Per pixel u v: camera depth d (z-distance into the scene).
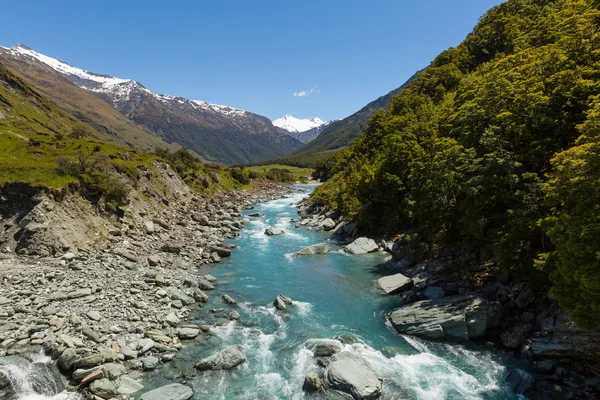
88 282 28.56
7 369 17.14
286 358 22.06
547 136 26.73
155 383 18.77
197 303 29.92
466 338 23.88
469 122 35.56
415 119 72.06
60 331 20.70
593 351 18.55
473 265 31.78
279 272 39.50
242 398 18.12
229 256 45.66
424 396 18.64
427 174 40.88
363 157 86.25
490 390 19.11
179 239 49.66
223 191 104.81
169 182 74.88
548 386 18.84
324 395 18.52
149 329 23.56
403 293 33.25
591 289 16.31
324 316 28.53
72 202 39.72
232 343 23.61
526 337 22.80
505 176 26.33
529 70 32.38
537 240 24.83
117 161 62.47
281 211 89.75
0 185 35.69
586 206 17.19
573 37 30.75
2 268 28.44
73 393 16.98
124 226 45.50
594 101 19.27
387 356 22.55
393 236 49.69
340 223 64.06
